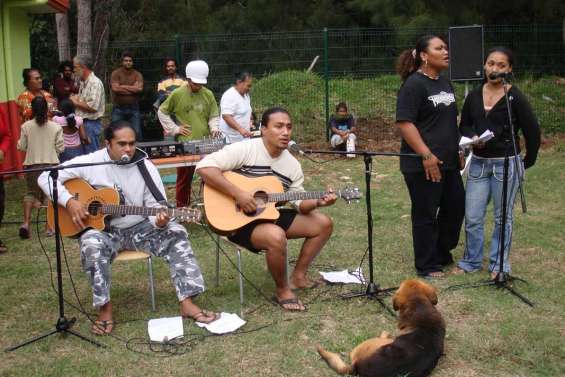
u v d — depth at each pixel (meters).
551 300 4.88
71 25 21.09
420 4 14.38
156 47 12.75
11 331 4.59
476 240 5.43
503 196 4.99
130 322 4.66
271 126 4.85
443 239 5.57
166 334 4.41
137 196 4.79
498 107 5.12
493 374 3.87
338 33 13.94
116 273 5.67
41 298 5.18
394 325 4.52
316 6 20.44
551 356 4.06
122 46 12.78
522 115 5.10
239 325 4.50
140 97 12.48
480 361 4.02
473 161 5.33
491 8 15.09
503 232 5.04
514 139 4.98
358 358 3.77
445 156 5.16
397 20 14.36
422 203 5.26
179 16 20.92
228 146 4.90
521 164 5.25
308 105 13.59
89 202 4.65
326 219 5.09
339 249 6.18
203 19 20.98
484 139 5.02
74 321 4.63
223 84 13.16
